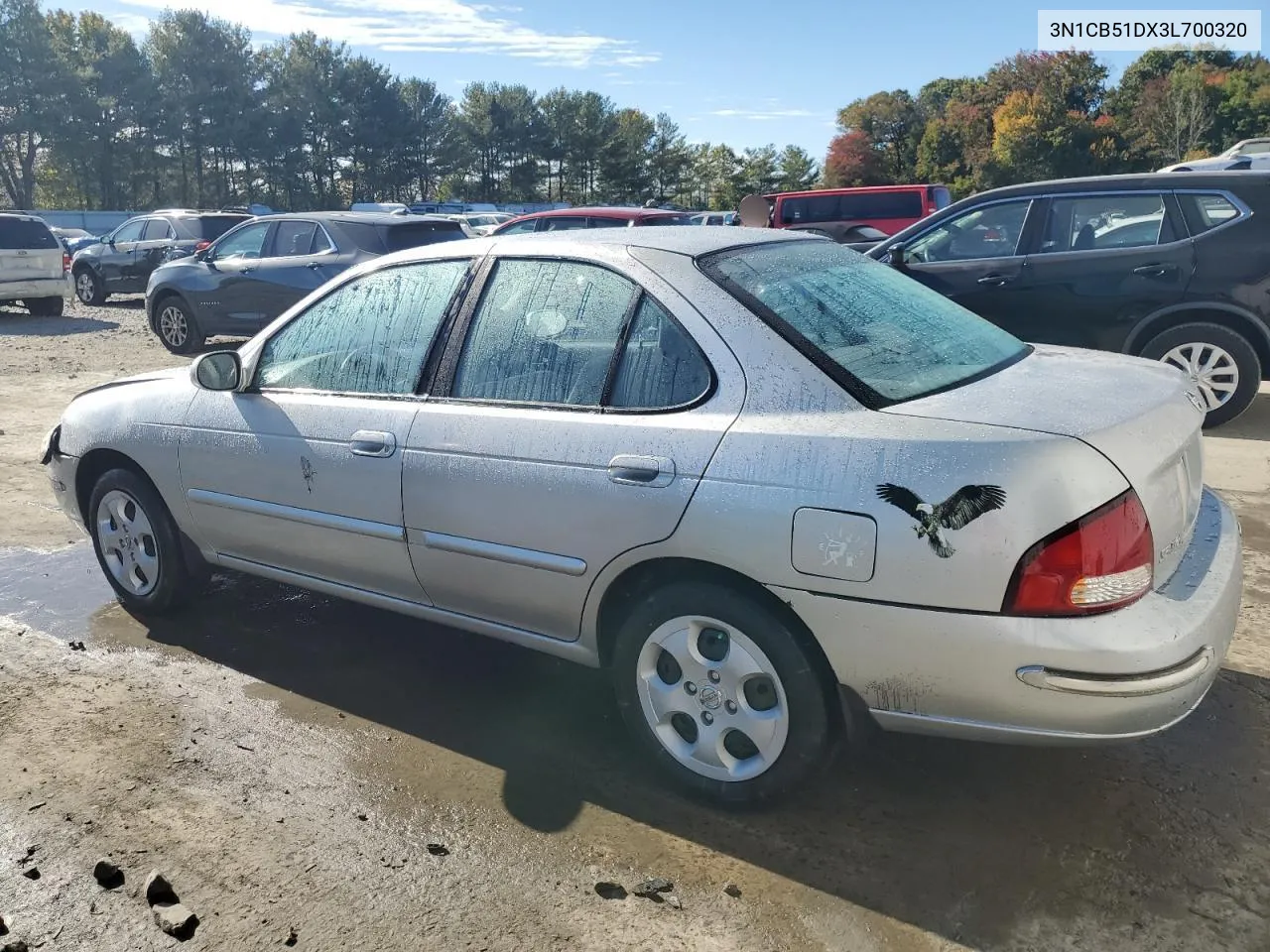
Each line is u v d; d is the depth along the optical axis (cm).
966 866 276
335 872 276
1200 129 6391
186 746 342
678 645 296
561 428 307
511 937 251
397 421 345
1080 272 747
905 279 366
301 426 371
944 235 809
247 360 397
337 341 377
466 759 335
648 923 256
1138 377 310
